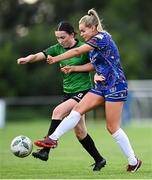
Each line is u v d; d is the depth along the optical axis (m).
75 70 27.55
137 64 125.31
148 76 128.25
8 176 26.88
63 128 26.38
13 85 126.19
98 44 26.00
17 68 126.00
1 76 125.56
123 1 140.00
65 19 145.38
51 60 25.77
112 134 26.83
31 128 77.25
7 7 147.50
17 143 27.64
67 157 37.25
